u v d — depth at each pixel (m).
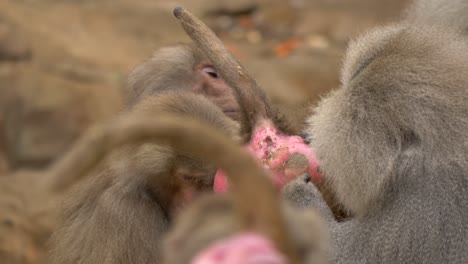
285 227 3.92
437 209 7.62
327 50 26.55
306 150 8.78
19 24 22.95
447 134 7.72
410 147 7.77
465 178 7.68
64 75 21.56
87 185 9.07
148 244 8.67
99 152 3.76
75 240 8.96
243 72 9.19
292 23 28.75
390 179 7.70
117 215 8.69
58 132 20.09
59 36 23.67
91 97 20.50
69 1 27.12
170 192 8.69
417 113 7.73
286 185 8.34
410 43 8.14
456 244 7.59
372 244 7.74
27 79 20.55
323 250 4.39
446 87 7.83
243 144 8.96
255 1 29.45
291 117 10.05
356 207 7.88
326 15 28.75
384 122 7.76
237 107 10.02
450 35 8.61
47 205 16.91
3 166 19.70
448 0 13.45
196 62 10.21
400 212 7.68
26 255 15.96
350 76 8.27
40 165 19.92
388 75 7.89
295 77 23.92
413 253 7.60
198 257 3.98
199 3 29.06
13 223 16.33
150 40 25.91
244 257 3.80
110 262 8.65
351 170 7.77
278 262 3.80
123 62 23.19
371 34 8.48
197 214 4.23
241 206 3.87
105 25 26.00
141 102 8.84
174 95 8.62
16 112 20.20
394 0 28.97
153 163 8.52
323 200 8.25
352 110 7.86
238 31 28.41
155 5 27.81
